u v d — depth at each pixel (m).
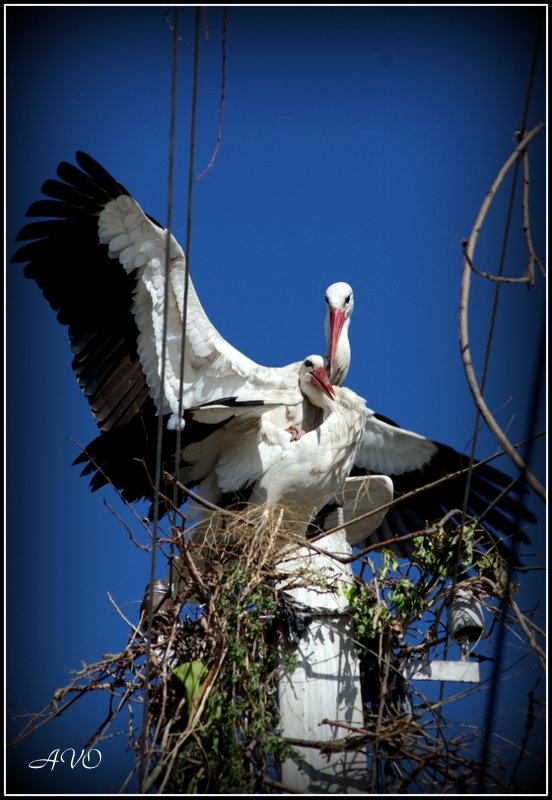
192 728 10.61
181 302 13.71
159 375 13.78
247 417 13.46
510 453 9.06
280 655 11.14
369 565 11.94
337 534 12.44
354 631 11.27
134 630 11.60
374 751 10.66
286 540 12.06
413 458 16.16
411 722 10.71
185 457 13.86
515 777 10.60
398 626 11.57
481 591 12.12
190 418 13.44
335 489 14.11
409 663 11.47
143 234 13.71
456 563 11.71
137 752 10.97
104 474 13.53
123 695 11.30
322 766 10.55
